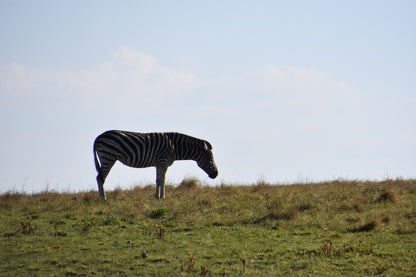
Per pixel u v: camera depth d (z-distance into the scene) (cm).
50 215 4194
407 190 4909
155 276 2575
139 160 5056
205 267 2723
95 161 5081
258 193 5006
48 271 2667
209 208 4394
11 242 3247
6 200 4728
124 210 4312
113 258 2905
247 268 2706
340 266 2727
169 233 3550
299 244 3203
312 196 4731
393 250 3002
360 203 4312
